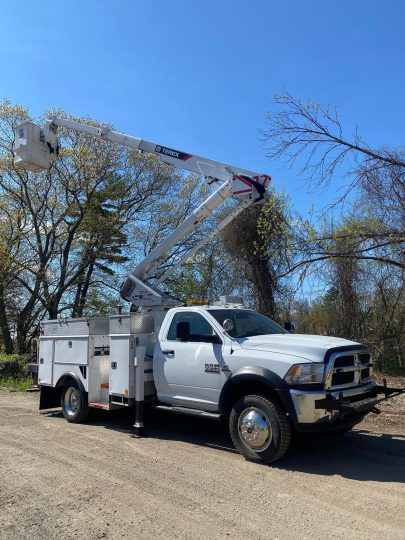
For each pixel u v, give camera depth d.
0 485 5.39
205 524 4.33
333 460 6.29
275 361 6.11
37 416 9.81
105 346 8.97
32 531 4.21
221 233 15.99
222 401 6.58
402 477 5.60
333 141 9.49
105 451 6.82
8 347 23.89
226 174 10.20
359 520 4.41
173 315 7.77
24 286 23.97
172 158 10.80
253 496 5.01
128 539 4.05
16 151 11.10
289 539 4.03
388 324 13.48
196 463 6.18
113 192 25.11
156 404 7.81
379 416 8.78
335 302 14.02
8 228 23.14
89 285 27.33
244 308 8.02
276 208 11.65
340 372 6.10
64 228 25.48
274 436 5.96
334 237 9.22
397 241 9.09
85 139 23.23
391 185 9.12
